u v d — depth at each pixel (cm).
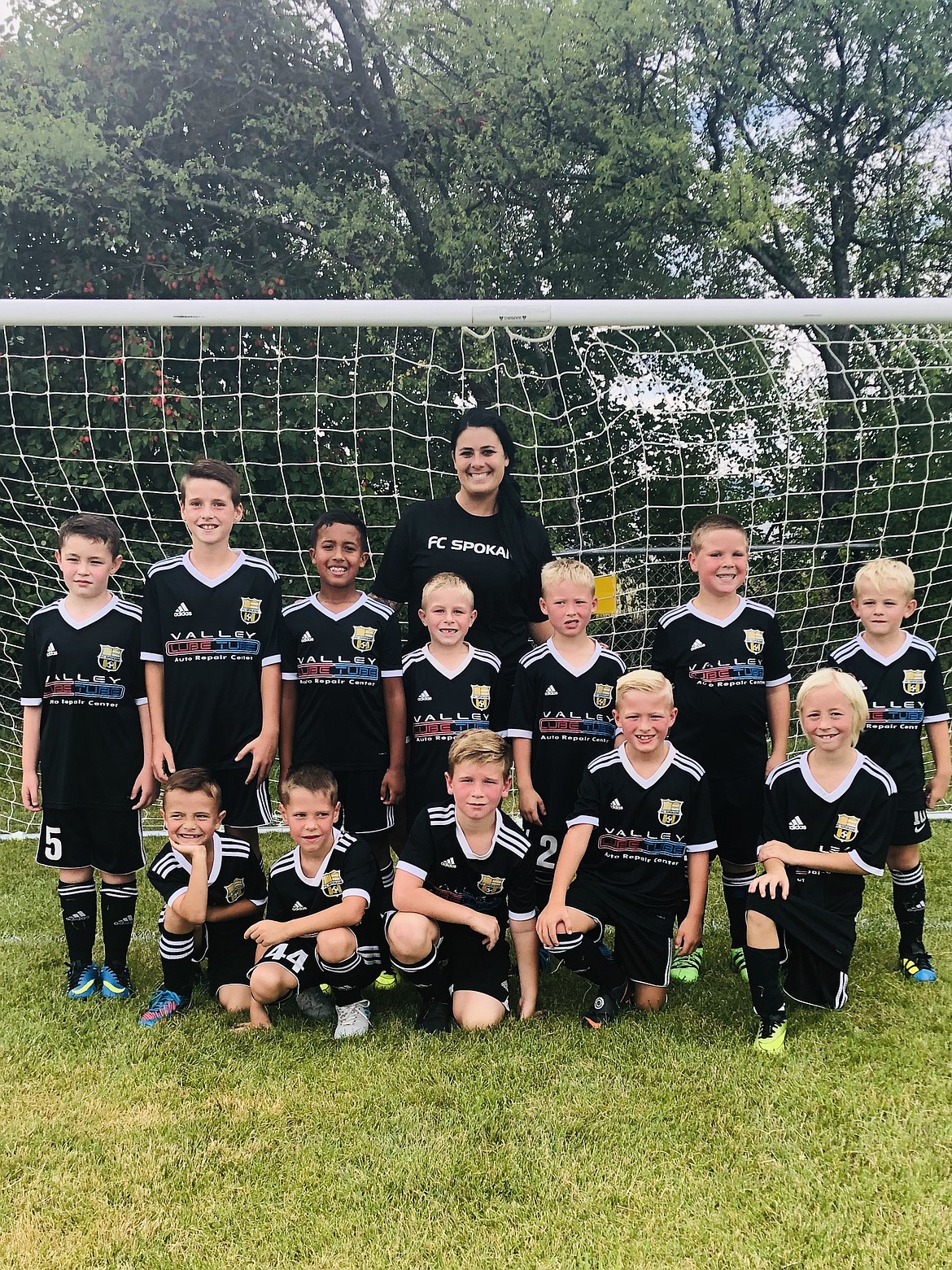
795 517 657
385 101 956
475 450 295
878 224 1016
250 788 289
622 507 702
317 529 297
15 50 769
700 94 1019
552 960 308
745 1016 259
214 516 283
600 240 972
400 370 763
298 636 300
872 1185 178
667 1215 171
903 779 294
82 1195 181
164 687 288
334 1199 177
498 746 254
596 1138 196
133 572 640
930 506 548
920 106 997
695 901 269
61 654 282
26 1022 260
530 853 264
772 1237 164
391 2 975
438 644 296
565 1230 167
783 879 252
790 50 1012
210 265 749
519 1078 222
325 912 254
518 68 943
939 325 538
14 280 725
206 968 304
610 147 917
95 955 317
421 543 311
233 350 706
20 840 466
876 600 299
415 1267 159
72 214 708
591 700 295
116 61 805
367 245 867
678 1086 217
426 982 261
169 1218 173
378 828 306
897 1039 240
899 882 289
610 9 924
